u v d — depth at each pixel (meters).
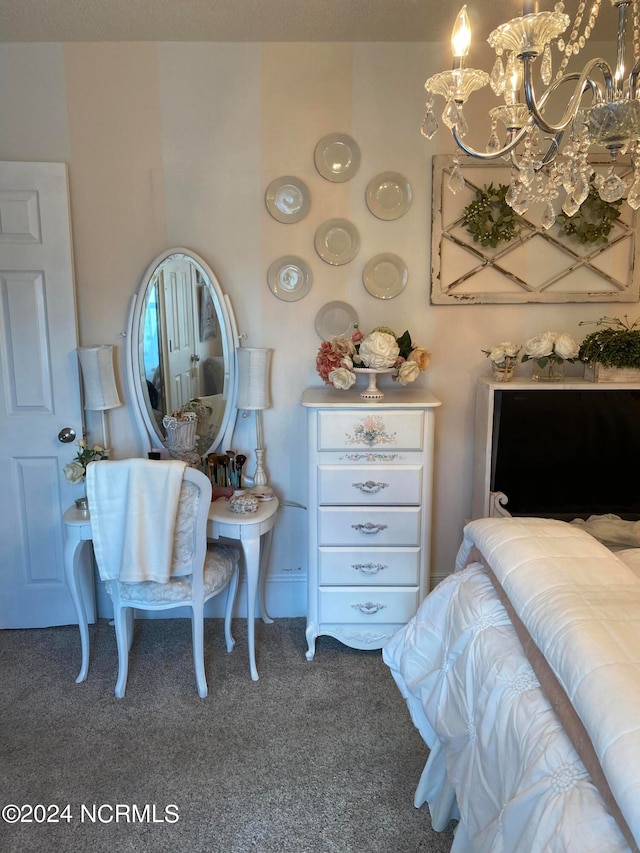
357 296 2.86
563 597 1.36
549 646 1.26
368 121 2.73
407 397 2.67
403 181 2.77
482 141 2.74
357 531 2.65
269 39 2.64
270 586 3.09
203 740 2.23
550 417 2.67
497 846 1.21
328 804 1.94
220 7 2.33
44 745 2.21
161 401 2.91
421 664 1.84
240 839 1.82
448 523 3.05
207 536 2.59
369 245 2.82
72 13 2.37
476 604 1.66
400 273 2.84
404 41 2.67
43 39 2.62
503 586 1.55
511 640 1.50
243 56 2.68
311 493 2.63
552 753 1.15
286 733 2.27
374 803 1.95
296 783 2.03
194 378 2.89
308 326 2.89
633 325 2.79
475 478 2.92
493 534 1.76
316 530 2.65
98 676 2.62
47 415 2.84
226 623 2.79
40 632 2.95
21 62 2.66
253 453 2.99
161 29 2.53
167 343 2.87
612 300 2.84
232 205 2.79
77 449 2.86
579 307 2.88
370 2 2.29
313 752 2.17
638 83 1.29
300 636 2.93
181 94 2.71
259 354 2.75
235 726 2.30
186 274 2.81
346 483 2.61
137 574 2.32
